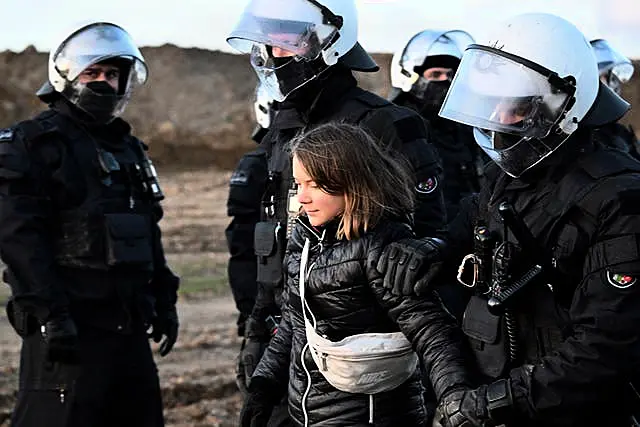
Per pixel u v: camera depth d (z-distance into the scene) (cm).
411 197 341
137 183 526
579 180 296
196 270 1384
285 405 424
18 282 484
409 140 414
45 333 484
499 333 308
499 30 313
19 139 494
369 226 329
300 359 348
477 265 314
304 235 345
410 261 319
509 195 311
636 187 286
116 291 505
